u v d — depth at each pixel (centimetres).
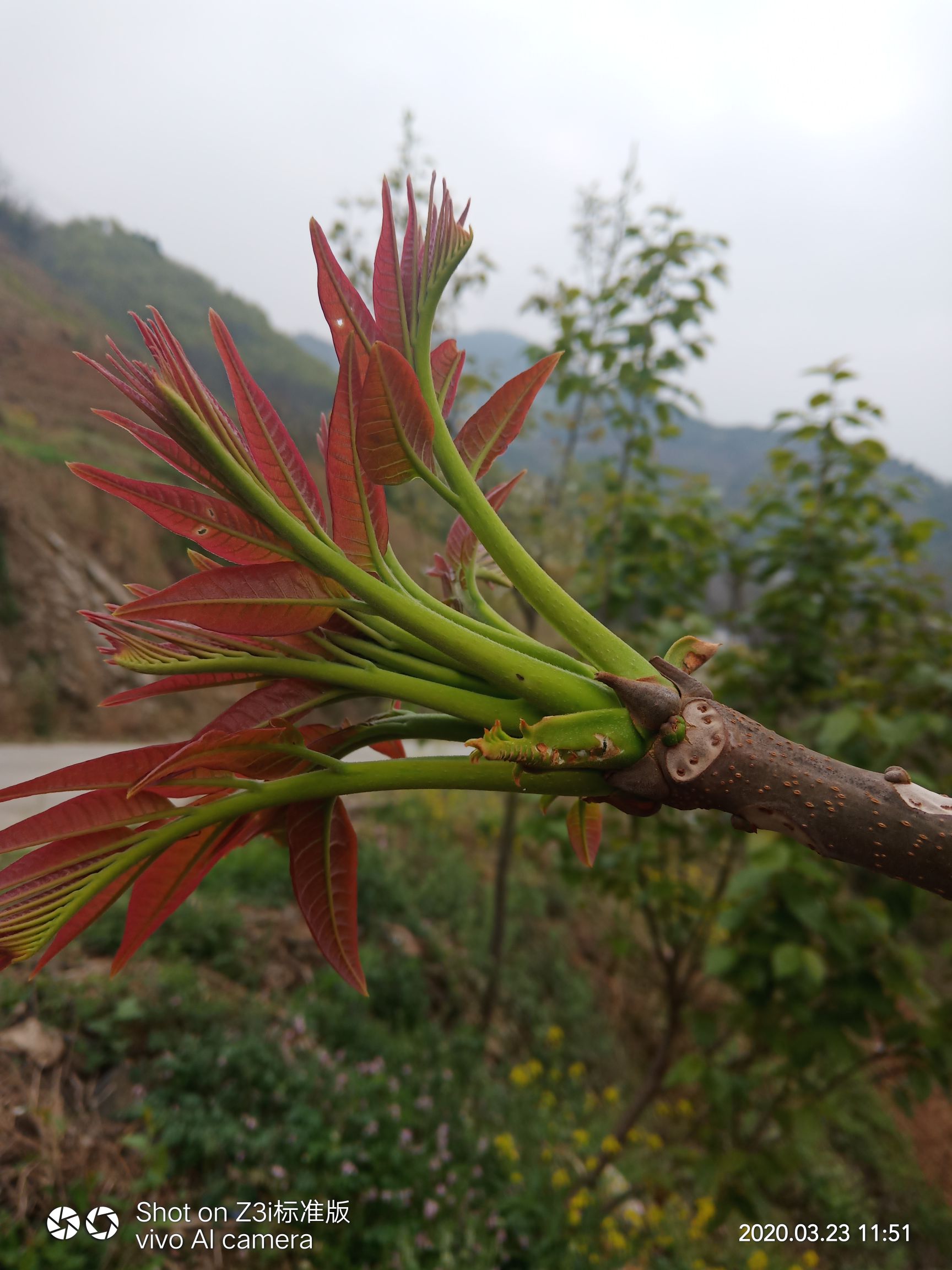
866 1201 443
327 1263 240
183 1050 290
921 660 292
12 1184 212
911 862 53
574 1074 458
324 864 75
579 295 341
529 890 646
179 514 63
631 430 334
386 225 71
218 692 1253
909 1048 256
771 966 253
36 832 61
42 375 2109
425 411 65
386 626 68
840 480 301
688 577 363
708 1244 369
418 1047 401
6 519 1134
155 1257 214
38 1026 265
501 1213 304
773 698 316
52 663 1085
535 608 67
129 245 5116
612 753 59
